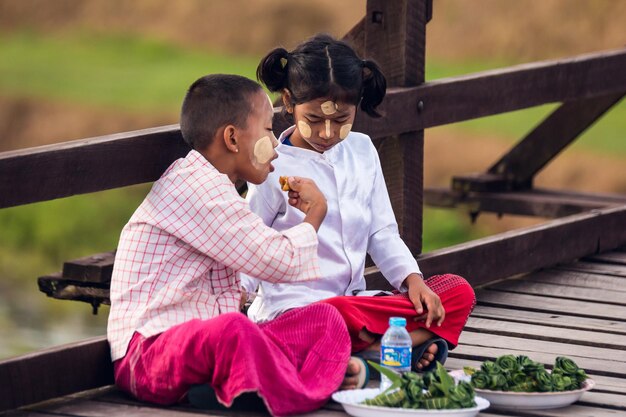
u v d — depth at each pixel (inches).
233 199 242.4
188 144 268.5
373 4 337.1
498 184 502.9
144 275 242.7
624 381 265.3
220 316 227.0
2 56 1392.7
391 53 337.1
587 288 362.6
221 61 1312.7
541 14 1130.7
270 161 251.3
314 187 251.3
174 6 1411.2
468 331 311.6
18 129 1229.7
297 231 244.7
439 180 946.7
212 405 235.0
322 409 237.1
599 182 885.8
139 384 240.4
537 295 354.0
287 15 1327.5
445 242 873.5
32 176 239.6
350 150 274.1
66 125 1205.1
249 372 223.0
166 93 1226.6
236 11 1353.3
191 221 241.6
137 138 258.1
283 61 284.5
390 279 270.5
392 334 243.3
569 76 389.4
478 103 357.4
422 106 338.3
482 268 357.7
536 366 244.2
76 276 340.2
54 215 1013.8
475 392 239.8
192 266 243.4
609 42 1088.8
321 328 240.8
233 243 239.8
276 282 243.9
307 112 255.6
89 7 1478.8
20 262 949.8
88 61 1358.3
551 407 240.7
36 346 669.3
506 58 1134.4
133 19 1439.5
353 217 266.4
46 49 1411.2
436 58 1155.9
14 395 237.1
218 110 245.4
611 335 307.0
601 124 978.7
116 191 1040.8
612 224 411.2
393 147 338.6
